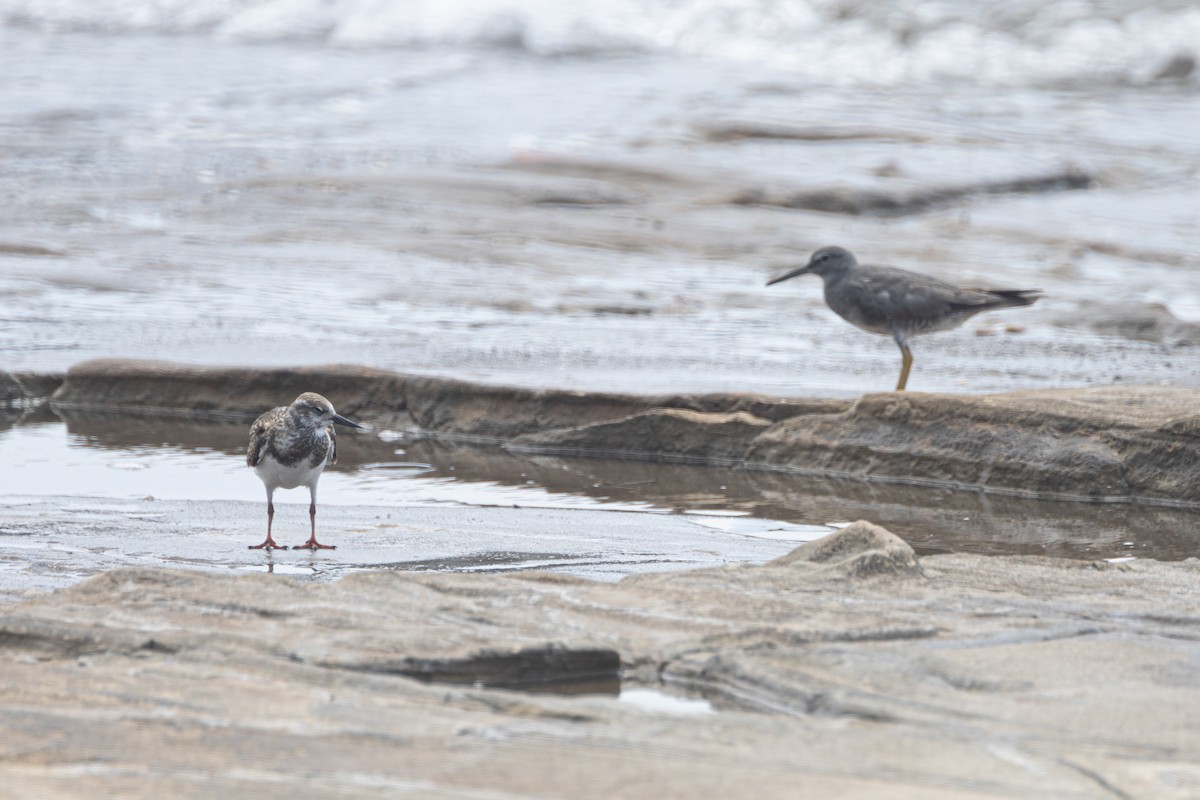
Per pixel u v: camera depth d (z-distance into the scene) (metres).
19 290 22.30
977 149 37.59
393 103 43.78
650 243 27.69
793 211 31.05
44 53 50.72
